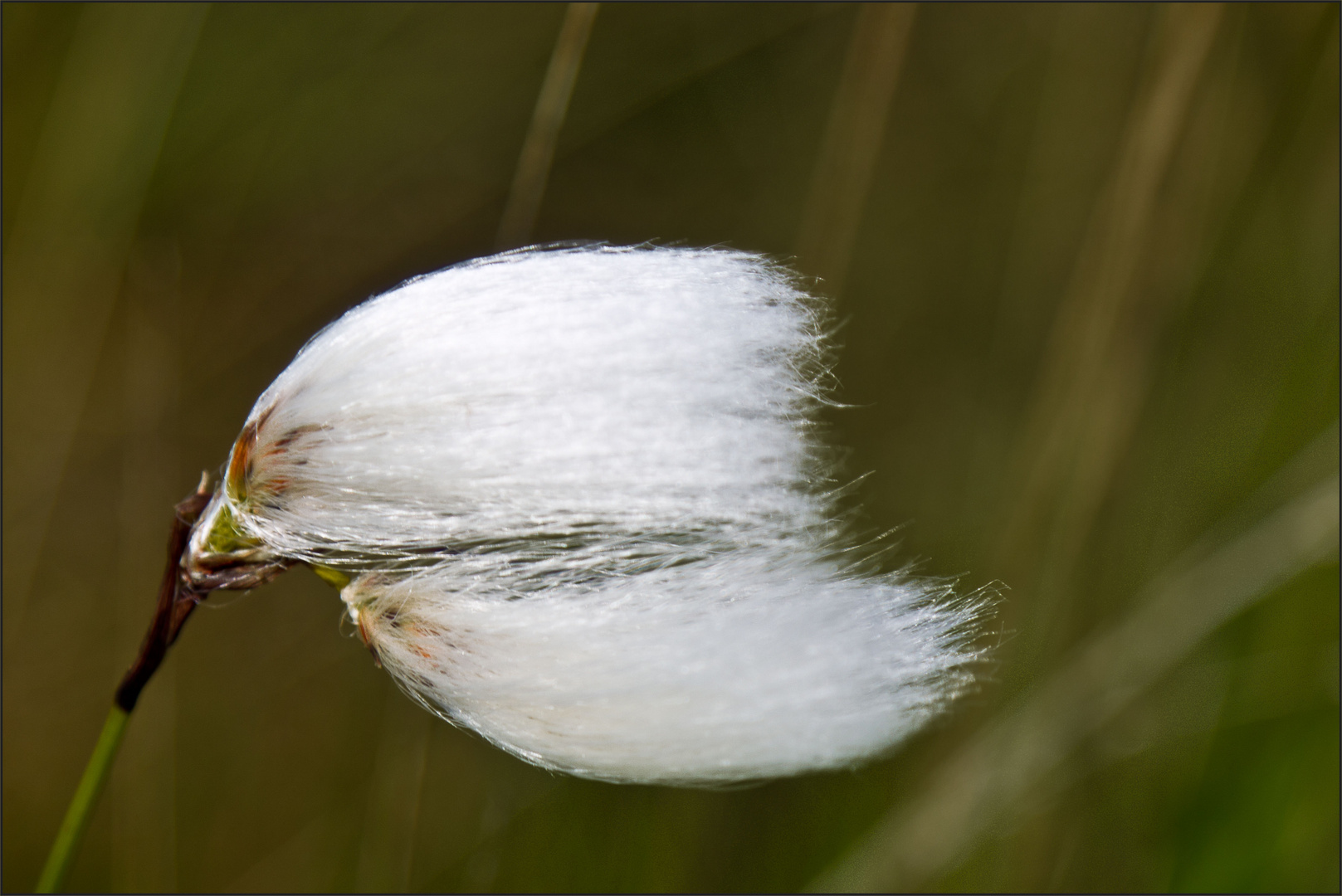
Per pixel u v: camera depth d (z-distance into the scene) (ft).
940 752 1.25
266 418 0.88
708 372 0.87
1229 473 1.32
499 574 0.88
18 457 1.31
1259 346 1.34
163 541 1.24
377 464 0.87
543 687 0.87
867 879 1.12
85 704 1.40
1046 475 1.16
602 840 1.24
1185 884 1.19
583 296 0.87
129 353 1.27
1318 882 1.14
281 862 1.38
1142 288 1.12
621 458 0.87
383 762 1.10
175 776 1.36
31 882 1.34
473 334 0.87
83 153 1.24
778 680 0.87
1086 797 1.21
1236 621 1.25
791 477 0.87
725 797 1.23
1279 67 1.30
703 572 0.88
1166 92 1.09
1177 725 1.22
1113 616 1.25
